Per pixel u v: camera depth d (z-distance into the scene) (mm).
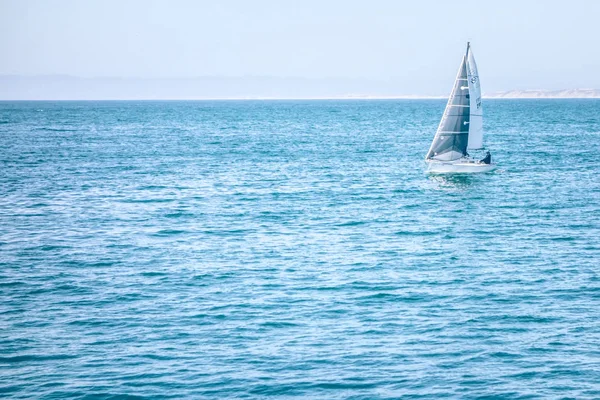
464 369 29234
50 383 28000
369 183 80250
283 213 62219
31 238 52438
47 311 36156
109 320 34812
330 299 37906
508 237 52688
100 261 45875
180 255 47438
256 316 35281
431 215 61250
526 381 28188
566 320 34688
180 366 29484
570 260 45844
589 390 27438
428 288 39844
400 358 30266
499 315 35375
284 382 28078
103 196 71438
